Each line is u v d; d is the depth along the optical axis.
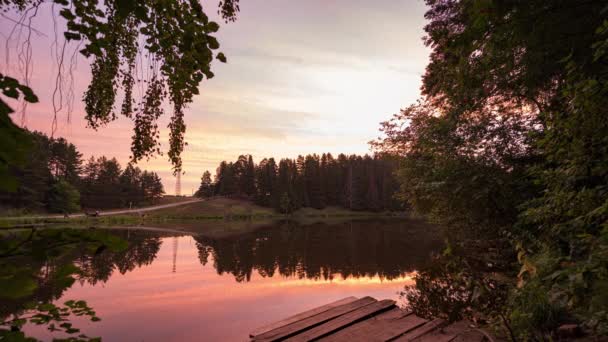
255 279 10.01
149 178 88.31
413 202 10.87
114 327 5.76
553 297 2.52
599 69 3.43
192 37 1.87
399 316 4.20
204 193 105.50
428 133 8.50
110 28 2.24
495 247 7.31
